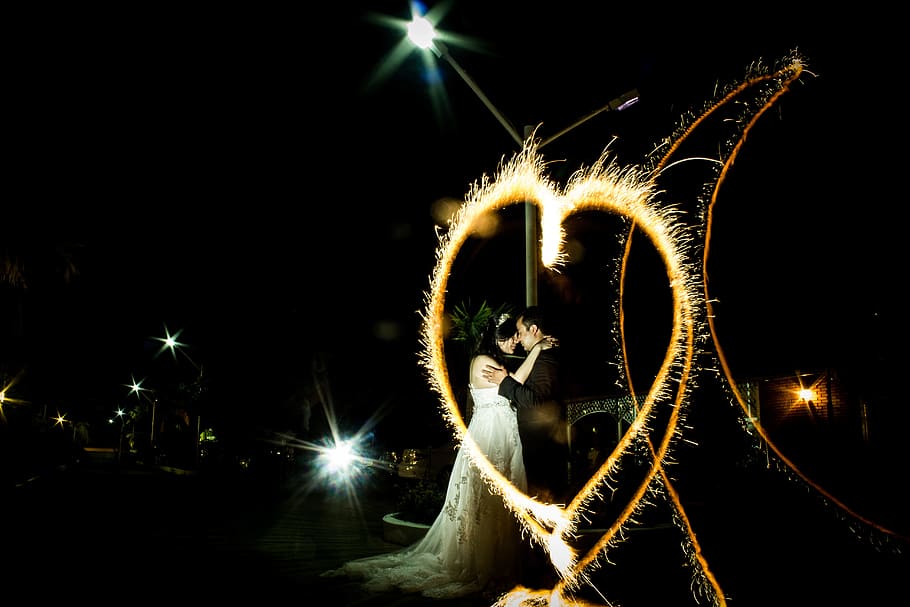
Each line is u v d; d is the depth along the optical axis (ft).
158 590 15.87
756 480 37.45
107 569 18.40
